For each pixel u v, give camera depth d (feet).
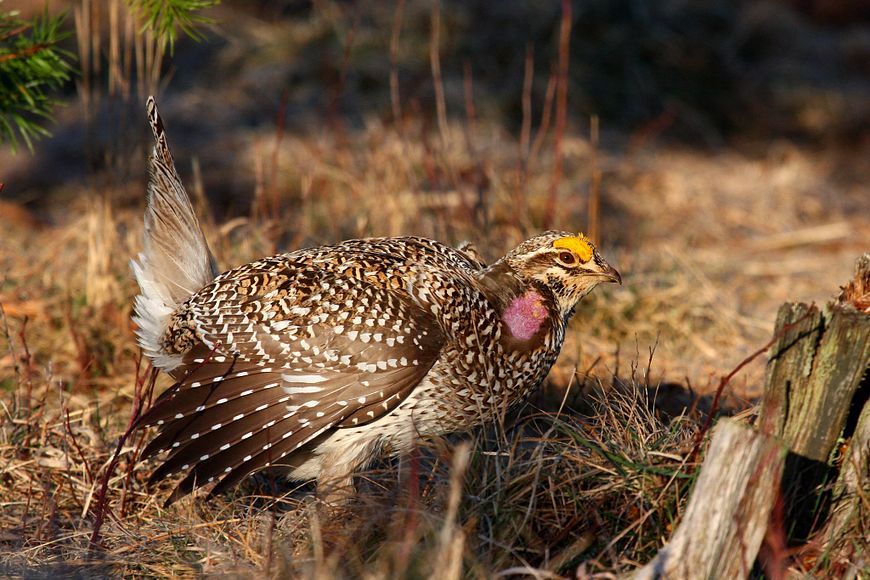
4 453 26.43
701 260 45.19
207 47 63.52
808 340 19.47
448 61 61.00
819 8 76.54
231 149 53.98
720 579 18.49
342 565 19.97
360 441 24.49
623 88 62.69
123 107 36.40
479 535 20.39
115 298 34.04
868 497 19.72
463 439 26.91
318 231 40.93
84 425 27.86
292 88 60.03
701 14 69.36
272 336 23.54
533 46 62.34
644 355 34.65
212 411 23.38
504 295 25.64
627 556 20.33
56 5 59.06
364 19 63.57
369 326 23.52
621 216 50.26
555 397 30.07
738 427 18.11
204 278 26.37
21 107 27.35
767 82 66.74
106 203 35.35
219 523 23.21
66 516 24.91
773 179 57.62
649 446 22.52
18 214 45.75
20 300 34.47
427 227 38.60
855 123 64.85
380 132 51.67
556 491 21.80
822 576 19.69
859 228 52.11
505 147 54.08
